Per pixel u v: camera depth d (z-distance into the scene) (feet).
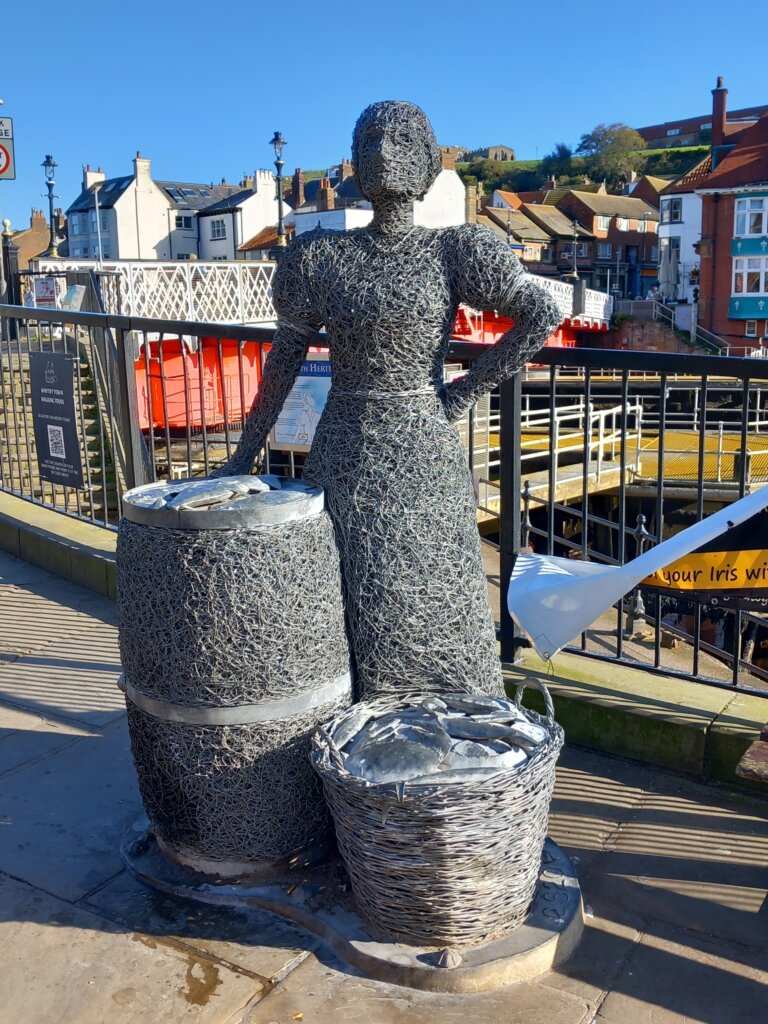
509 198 218.38
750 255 131.95
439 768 7.52
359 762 7.68
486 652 9.20
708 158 168.35
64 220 228.84
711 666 25.36
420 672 8.90
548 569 9.95
